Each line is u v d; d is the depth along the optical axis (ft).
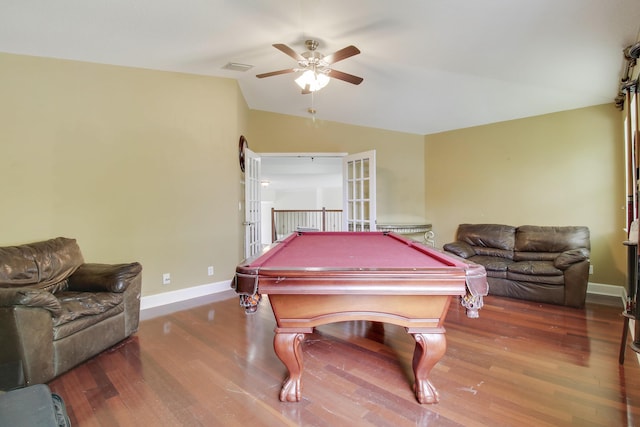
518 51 8.55
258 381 6.24
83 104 9.61
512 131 14.70
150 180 10.91
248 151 14.34
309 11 7.52
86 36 8.27
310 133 16.74
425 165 17.92
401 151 17.58
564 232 12.54
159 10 7.38
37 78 8.88
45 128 8.98
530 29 7.37
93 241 9.78
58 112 9.18
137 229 10.63
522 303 11.16
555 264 11.02
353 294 4.83
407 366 6.83
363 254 6.50
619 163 12.06
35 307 5.92
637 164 7.67
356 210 16.03
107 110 10.03
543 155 13.83
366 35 8.59
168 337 8.36
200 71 11.63
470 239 14.89
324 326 9.18
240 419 5.13
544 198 13.82
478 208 15.88
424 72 10.97
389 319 5.27
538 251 12.90
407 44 8.88
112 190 10.13
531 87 11.47
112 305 7.69
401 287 4.76
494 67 9.86
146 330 8.84
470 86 11.94
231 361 7.05
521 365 6.81
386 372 6.58
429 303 5.18
